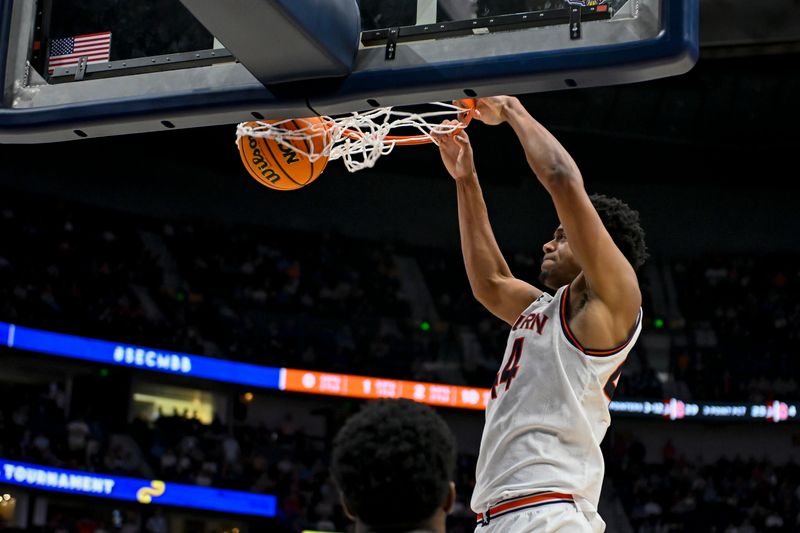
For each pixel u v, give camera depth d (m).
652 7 2.43
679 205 19.08
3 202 15.39
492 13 2.60
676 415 16.45
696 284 18.34
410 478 1.40
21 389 14.62
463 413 16.72
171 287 16.58
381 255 18.19
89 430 14.24
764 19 7.27
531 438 2.48
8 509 13.16
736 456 16.55
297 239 18.25
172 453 14.45
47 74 2.96
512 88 2.56
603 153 18.69
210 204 18.36
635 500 15.93
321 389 15.81
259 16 2.42
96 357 14.26
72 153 17.34
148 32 2.91
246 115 2.80
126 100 2.85
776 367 17.03
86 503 13.68
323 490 15.21
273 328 16.66
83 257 15.59
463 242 3.15
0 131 2.94
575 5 2.52
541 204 19.08
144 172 17.94
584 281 2.62
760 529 15.51
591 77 2.47
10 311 13.89
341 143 3.21
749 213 19.00
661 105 18.14
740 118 18.16
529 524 2.38
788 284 18.20
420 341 17.17
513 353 2.63
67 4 2.99
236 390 15.76
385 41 2.67
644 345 17.78
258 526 14.62
